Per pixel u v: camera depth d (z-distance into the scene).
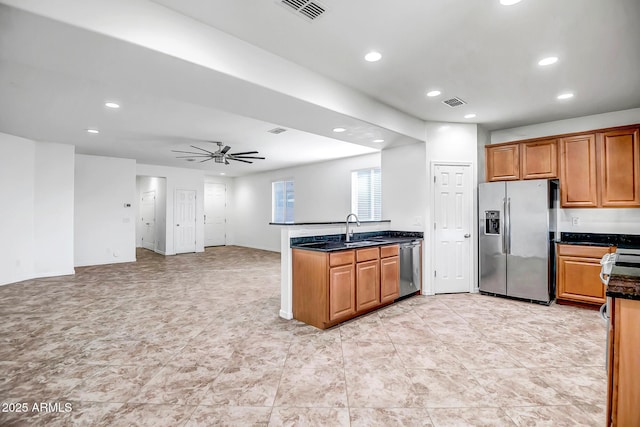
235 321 3.34
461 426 1.70
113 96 3.40
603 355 2.52
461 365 2.37
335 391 2.03
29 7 1.55
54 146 5.63
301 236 3.57
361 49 2.48
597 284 3.60
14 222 5.10
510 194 4.13
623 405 1.34
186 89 2.54
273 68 2.55
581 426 1.70
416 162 4.51
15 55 2.00
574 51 2.48
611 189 3.67
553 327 3.13
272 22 2.13
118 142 5.61
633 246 3.44
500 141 4.84
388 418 1.77
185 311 3.67
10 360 2.45
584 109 3.86
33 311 3.65
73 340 2.83
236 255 8.48
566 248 3.81
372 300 3.56
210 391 2.04
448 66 2.75
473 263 4.50
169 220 8.58
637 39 2.30
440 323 3.27
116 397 1.97
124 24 1.83
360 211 6.95
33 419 1.75
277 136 5.18
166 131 4.86
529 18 2.06
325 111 3.06
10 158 5.04
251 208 10.20
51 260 5.62
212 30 2.19
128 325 3.21
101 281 5.24
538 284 3.92
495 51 2.49
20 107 3.75
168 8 1.99
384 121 3.68
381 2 1.91
